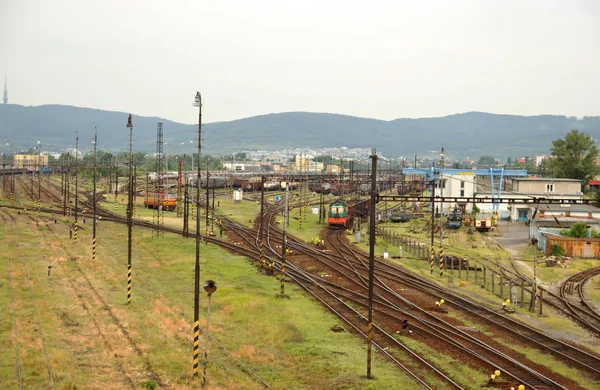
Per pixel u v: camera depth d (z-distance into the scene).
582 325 36.25
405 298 42.00
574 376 26.34
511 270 55.97
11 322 32.22
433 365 27.41
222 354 28.69
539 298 42.84
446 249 67.31
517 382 25.19
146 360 27.22
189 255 57.88
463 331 33.38
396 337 32.00
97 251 59.38
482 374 26.20
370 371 25.84
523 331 34.06
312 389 24.53
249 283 45.94
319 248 65.75
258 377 25.53
